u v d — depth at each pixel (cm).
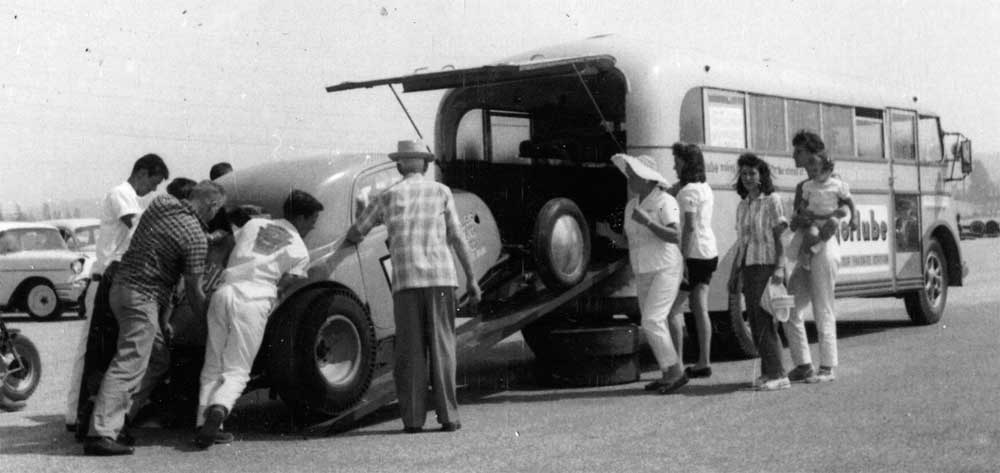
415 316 755
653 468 604
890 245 1308
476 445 696
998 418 708
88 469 657
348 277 818
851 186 1256
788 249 914
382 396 783
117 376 705
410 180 770
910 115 1390
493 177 1141
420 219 758
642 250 888
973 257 3117
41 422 857
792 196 1182
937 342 1144
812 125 1216
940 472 572
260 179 865
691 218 925
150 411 820
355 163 870
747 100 1119
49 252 2092
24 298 2066
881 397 805
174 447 729
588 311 1012
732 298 1094
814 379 901
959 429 677
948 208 1444
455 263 905
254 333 727
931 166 1415
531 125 1131
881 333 1280
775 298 866
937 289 1391
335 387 767
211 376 730
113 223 789
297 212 765
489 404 878
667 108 1015
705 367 964
